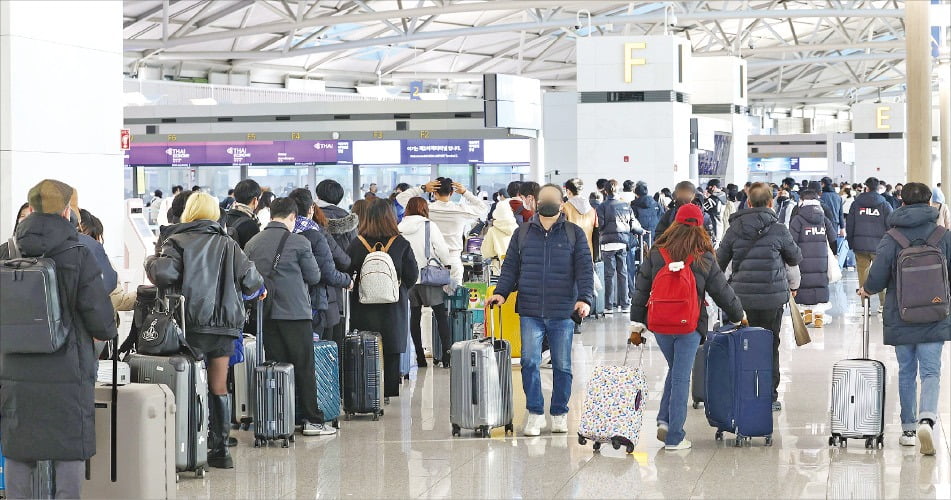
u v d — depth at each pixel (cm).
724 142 4012
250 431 881
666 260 772
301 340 836
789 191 2336
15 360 555
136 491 614
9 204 1004
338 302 941
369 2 4906
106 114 1118
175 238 707
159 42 4372
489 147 2903
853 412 792
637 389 790
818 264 1459
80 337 562
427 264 1137
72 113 1075
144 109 3081
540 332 846
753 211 903
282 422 813
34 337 544
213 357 730
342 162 2973
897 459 761
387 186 2973
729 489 683
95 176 1105
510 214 1201
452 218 1197
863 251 1620
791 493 671
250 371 883
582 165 3016
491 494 676
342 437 854
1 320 545
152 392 622
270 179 3048
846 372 796
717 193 2147
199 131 3058
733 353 802
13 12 1000
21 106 1012
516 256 850
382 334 975
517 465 754
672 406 791
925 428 763
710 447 806
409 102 2931
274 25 4372
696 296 766
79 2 1079
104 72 1114
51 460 560
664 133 2977
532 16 4991
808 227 1452
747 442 823
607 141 3003
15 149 1005
